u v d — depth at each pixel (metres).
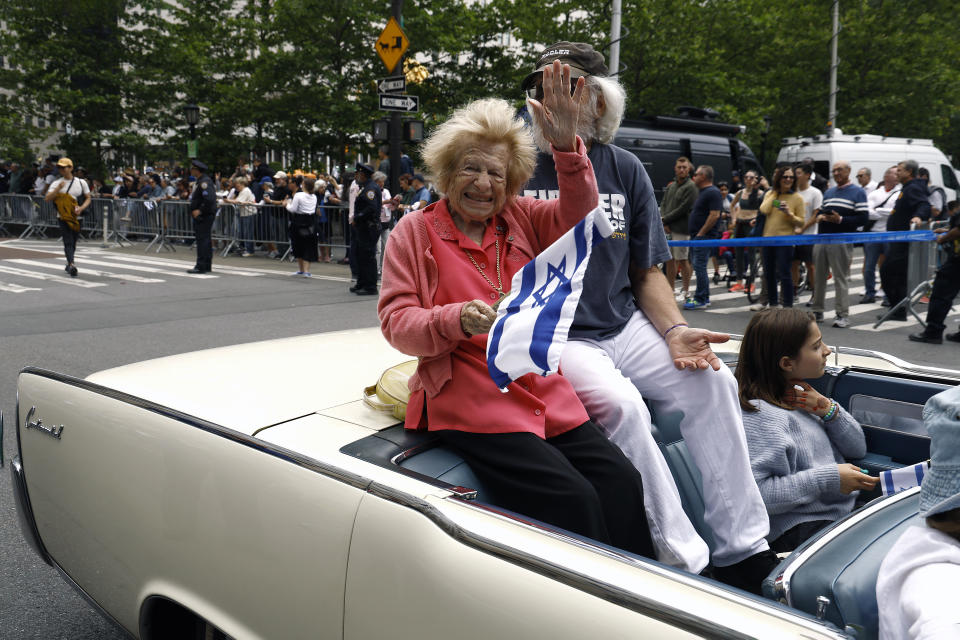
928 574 1.34
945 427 1.35
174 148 27.20
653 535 2.01
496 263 2.03
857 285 12.81
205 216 13.38
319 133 23.92
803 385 2.54
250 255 16.70
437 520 1.46
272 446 1.74
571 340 2.34
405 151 15.95
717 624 1.16
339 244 15.40
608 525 1.86
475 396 1.84
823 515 2.35
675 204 10.46
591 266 2.35
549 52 2.39
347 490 1.59
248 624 1.76
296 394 2.08
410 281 1.95
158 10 27.66
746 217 11.64
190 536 1.88
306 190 13.05
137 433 2.02
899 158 17.00
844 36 24.72
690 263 10.77
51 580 3.18
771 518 2.35
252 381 2.18
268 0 24.39
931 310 7.82
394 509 1.51
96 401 2.17
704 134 16.12
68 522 2.27
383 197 13.36
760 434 2.38
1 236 21.31
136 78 27.11
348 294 11.05
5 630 2.81
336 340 2.67
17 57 25.94
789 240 8.22
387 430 1.89
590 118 2.37
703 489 2.22
